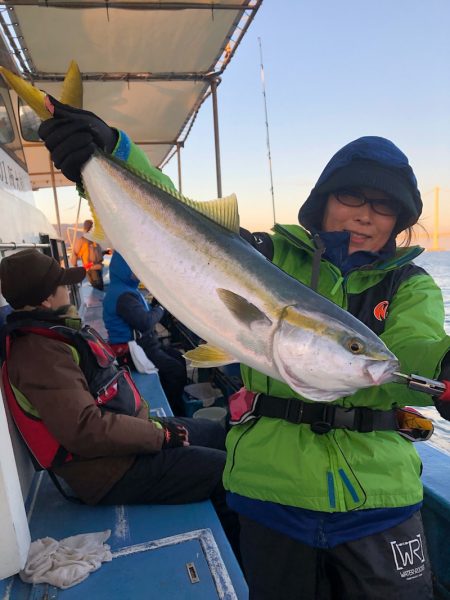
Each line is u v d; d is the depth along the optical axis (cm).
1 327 252
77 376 225
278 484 143
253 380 160
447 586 215
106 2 376
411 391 138
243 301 141
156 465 235
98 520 224
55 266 249
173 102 636
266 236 188
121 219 156
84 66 505
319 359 134
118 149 174
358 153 157
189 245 149
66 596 174
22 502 197
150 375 458
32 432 225
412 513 146
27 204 406
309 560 143
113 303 468
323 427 144
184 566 188
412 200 160
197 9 395
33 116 471
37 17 397
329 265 162
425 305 150
